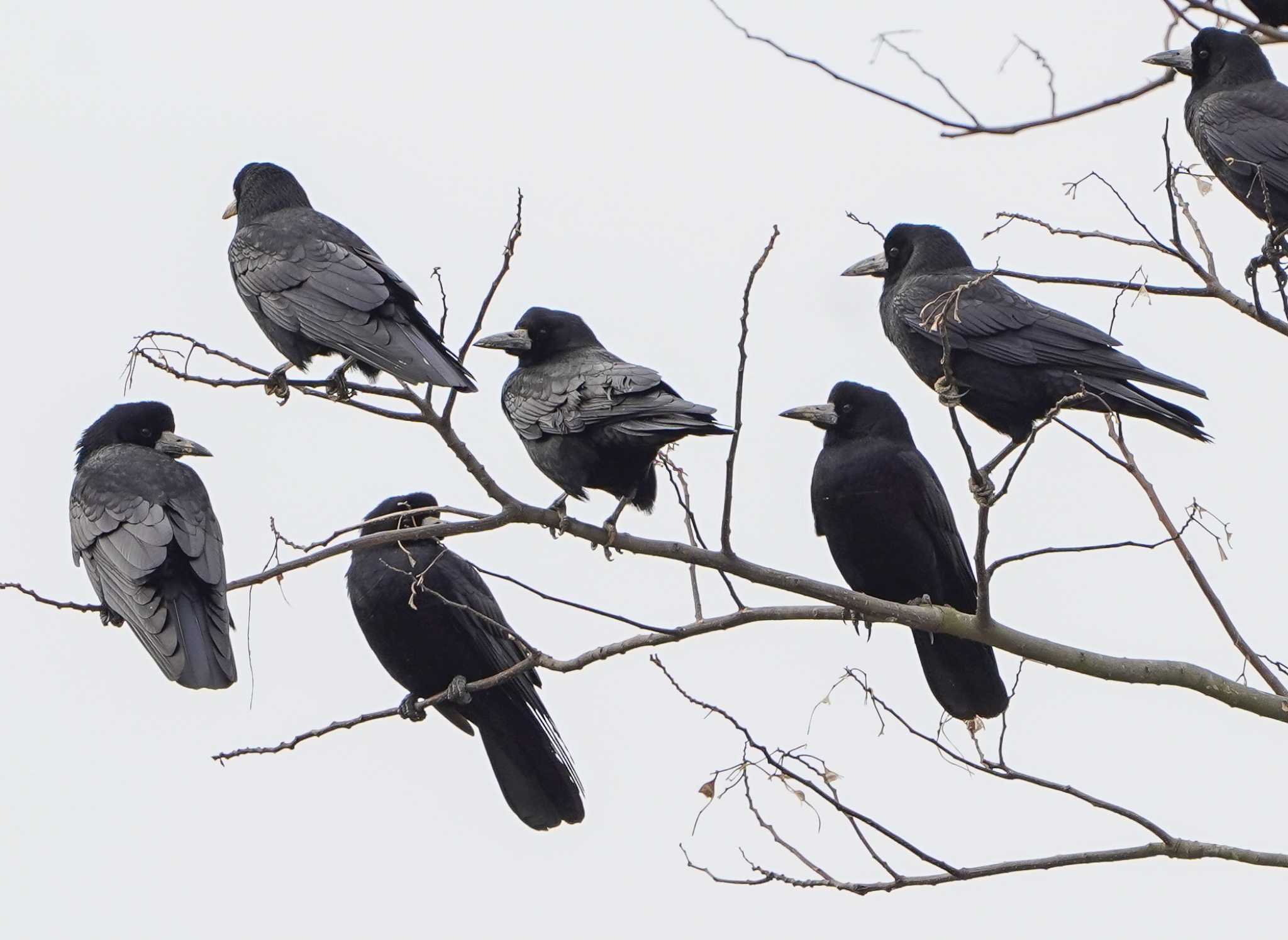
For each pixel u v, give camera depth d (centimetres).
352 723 1118
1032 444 977
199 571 1207
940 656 1298
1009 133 902
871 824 935
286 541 1052
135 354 1100
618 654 1084
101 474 1275
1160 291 1038
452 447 1083
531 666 1104
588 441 1248
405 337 1291
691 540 1095
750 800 956
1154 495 981
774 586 1077
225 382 1112
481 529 1093
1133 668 1042
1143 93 900
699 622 1066
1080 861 935
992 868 934
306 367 1380
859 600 1072
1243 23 815
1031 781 943
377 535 1072
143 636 1181
